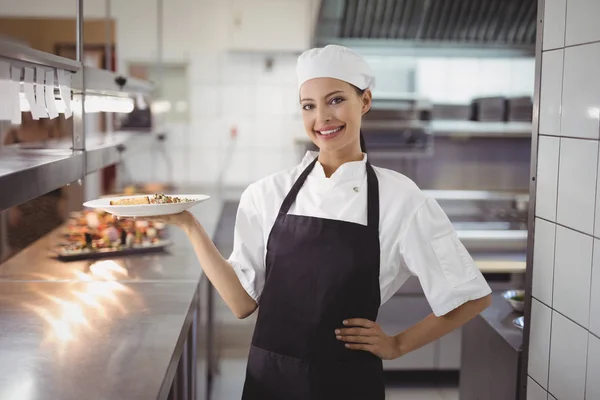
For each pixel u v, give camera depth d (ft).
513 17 15.38
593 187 5.76
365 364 6.23
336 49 6.15
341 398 6.23
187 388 8.39
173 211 6.53
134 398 5.06
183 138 17.47
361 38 15.87
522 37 15.92
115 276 9.07
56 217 16.92
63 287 8.47
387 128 15.83
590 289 5.85
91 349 6.19
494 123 16.39
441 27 15.64
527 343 7.16
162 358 5.95
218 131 17.48
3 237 15.61
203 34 17.04
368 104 6.60
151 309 7.52
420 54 16.48
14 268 9.50
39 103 6.13
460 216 16.74
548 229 6.65
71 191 17.24
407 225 6.23
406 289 13.37
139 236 10.96
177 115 17.37
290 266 6.31
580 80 5.95
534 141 6.92
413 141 16.14
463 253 6.27
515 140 17.47
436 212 6.30
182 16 16.96
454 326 6.26
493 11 15.24
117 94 11.03
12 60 5.31
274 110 17.48
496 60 16.89
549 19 6.55
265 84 17.37
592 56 5.74
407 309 13.39
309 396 6.25
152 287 8.50
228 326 16.31
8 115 5.28
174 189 16.88
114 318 7.18
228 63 17.21
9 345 6.29
